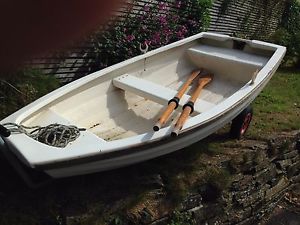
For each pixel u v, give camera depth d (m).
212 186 3.49
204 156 3.71
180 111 3.37
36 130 2.56
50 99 2.92
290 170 4.68
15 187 2.83
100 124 3.30
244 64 4.21
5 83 3.38
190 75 4.49
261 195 4.11
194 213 3.32
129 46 4.71
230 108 3.25
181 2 5.62
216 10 7.03
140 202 2.99
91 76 3.33
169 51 4.25
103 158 2.48
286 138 4.48
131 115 3.57
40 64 4.00
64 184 2.92
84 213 2.73
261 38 8.87
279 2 9.32
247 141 4.19
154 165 3.33
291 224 4.25
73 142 2.54
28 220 2.61
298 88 6.39
